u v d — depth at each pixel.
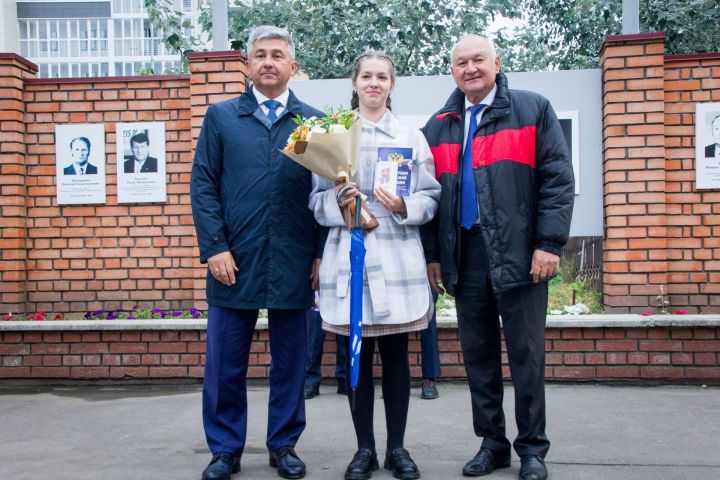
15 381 6.02
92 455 3.86
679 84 6.05
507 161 3.28
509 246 3.26
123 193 6.60
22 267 6.60
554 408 4.85
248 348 3.51
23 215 6.62
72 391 5.80
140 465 3.64
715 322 5.47
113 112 6.62
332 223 3.32
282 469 3.38
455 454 3.79
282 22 9.72
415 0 10.11
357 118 3.24
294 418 3.49
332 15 9.63
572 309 6.14
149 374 5.96
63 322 5.98
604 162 6.16
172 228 6.58
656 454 3.71
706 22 8.88
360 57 3.41
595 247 7.15
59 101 6.66
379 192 3.22
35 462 3.72
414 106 6.46
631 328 5.60
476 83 3.32
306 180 3.46
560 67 10.90
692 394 5.25
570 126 6.27
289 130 3.45
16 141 6.55
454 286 3.40
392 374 3.38
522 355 3.31
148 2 9.30
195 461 3.71
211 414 3.42
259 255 3.37
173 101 6.58
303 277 3.45
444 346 5.83
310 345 5.41
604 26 10.13
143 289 6.61
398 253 3.31
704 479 3.27
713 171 6.00
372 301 3.21
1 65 6.54
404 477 3.26
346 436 4.24
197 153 3.48
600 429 4.27
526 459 3.28
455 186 3.39
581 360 5.65
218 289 3.42
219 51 6.39
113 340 5.98
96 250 6.64
